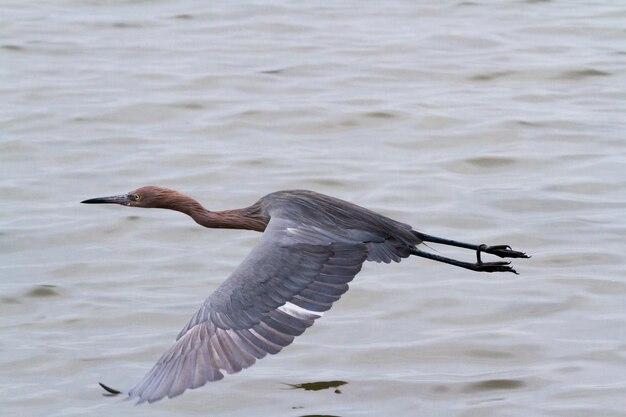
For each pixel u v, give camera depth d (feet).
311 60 69.92
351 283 45.88
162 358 27.45
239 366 27.30
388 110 62.64
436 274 46.70
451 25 76.07
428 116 61.93
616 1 81.00
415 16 78.07
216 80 67.15
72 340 41.98
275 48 72.23
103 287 45.91
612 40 73.15
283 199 33.65
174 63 70.03
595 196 53.16
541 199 52.75
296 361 40.45
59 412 37.29
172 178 55.26
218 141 59.52
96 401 37.86
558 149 58.18
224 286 28.94
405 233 33.12
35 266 47.75
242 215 35.73
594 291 44.88
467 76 67.67
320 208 32.76
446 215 51.24
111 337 42.11
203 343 27.66
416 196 53.06
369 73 67.97
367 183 54.34
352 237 31.91
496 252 33.71
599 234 49.44
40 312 44.21
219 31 75.61
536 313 43.45
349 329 42.50
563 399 37.73
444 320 43.09
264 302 28.81
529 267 46.96
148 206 37.45
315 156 57.67
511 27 75.56
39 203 53.31
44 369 40.01
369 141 59.47
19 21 77.51
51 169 56.59
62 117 62.34
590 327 42.34
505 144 58.90
